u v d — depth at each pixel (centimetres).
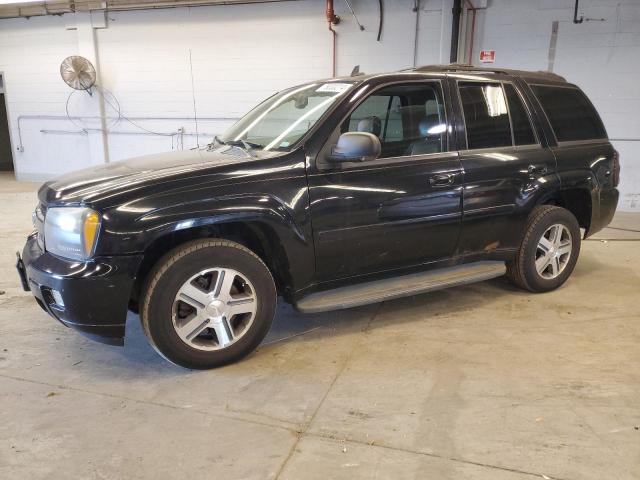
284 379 281
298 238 293
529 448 219
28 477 204
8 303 399
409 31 812
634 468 207
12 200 863
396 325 353
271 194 283
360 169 310
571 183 394
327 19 829
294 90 378
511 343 323
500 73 383
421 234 336
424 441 225
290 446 223
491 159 355
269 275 297
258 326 298
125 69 975
